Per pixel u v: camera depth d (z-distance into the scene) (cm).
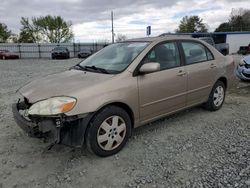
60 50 3328
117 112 349
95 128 330
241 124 462
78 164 333
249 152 353
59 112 304
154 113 404
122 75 360
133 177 302
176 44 444
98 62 421
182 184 286
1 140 405
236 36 3681
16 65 2116
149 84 383
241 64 773
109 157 349
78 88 329
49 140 316
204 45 504
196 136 412
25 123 328
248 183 283
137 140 399
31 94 344
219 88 529
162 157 346
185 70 441
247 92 705
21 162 339
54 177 305
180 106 446
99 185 289
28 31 7012
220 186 280
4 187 288
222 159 337
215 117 499
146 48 398
